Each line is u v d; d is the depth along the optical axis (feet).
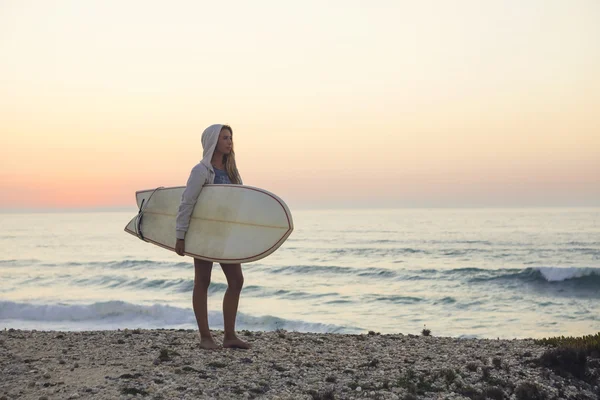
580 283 80.38
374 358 18.45
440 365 17.54
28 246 213.05
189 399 13.55
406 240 194.29
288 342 21.66
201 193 17.97
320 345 21.24
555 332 51.19
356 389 14.78
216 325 48.96
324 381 15.49
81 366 16.47
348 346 21.18
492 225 284.20
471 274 91.20
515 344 22.06
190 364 16.55
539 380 16.11
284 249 169.58
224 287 77.30
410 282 89.51
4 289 88.02
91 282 93.61
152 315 51.03
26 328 46.85
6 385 14.60
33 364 16.78
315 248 170.40
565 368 17.11
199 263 18.29
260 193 17.62
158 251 180.45
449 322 56.75
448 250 149.38
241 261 17.21
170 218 19.02
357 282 91.71
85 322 49.93
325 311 63.82
